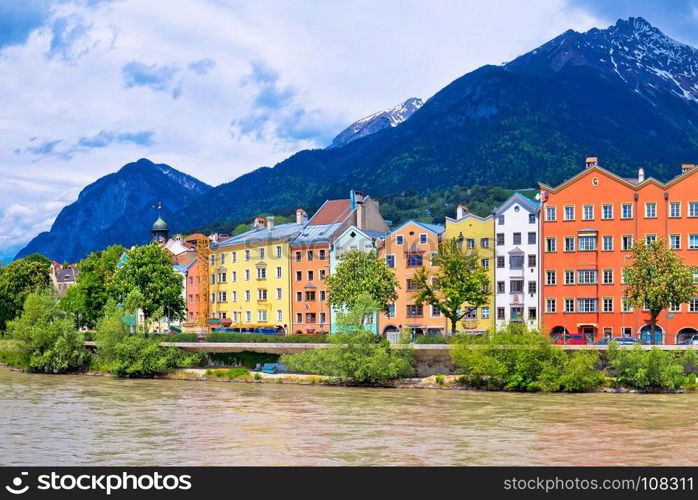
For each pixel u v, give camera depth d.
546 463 55.94
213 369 114.25
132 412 80.88
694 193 118.44
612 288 121.19
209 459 58.25
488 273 127.44
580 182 123.69
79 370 125.81
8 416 78.62
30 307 130.25
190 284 172.12
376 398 89.56
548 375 93.81
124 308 123.19
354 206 153.00
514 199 126.88
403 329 116.12
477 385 97.50
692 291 104.06
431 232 132.88
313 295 146.88
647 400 86.19
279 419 75.44
